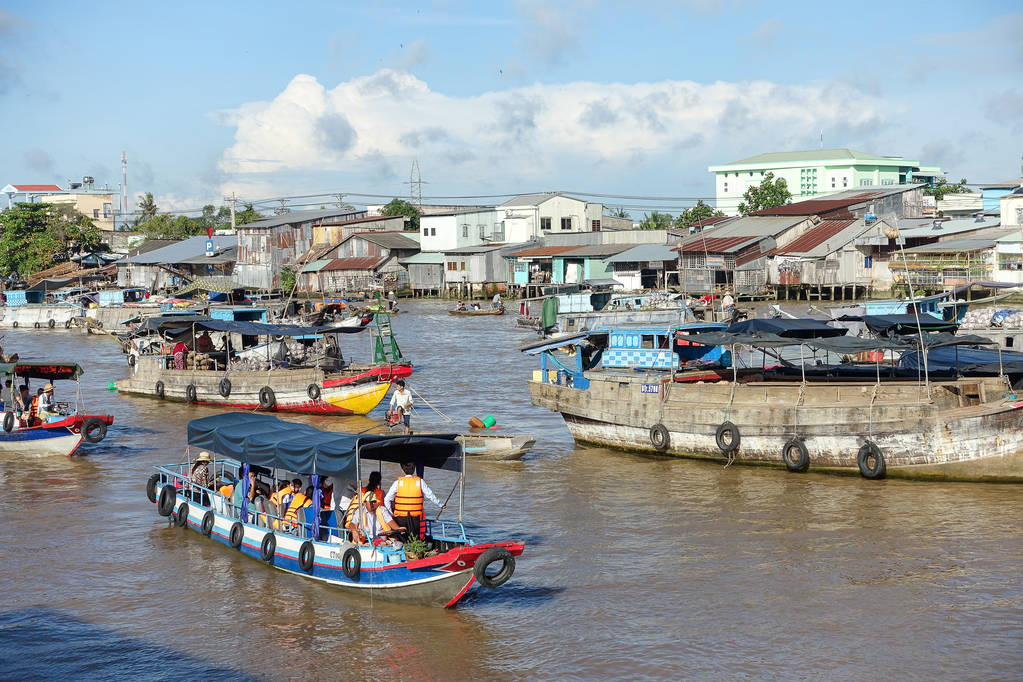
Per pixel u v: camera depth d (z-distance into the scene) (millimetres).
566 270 95125
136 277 108875
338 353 40969
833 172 146625
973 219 78875
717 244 82938
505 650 15859
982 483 24000
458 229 107000
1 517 23297
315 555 18406
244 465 20391
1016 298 65438
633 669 15180
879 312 40625
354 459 17000
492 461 28156
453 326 72688
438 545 17531
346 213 116938
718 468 26531
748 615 17000
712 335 28297
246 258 109938
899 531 20969
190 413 37188
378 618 17094
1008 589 17828
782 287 81750
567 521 22359
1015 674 14797
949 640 15922
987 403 24938
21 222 112812
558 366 31375
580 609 17375
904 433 24109
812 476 25328
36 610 17766
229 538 20516
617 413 28656
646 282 90875
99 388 44719
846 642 15930
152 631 16797
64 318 80312
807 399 25906
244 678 15125
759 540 20688
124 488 25922
